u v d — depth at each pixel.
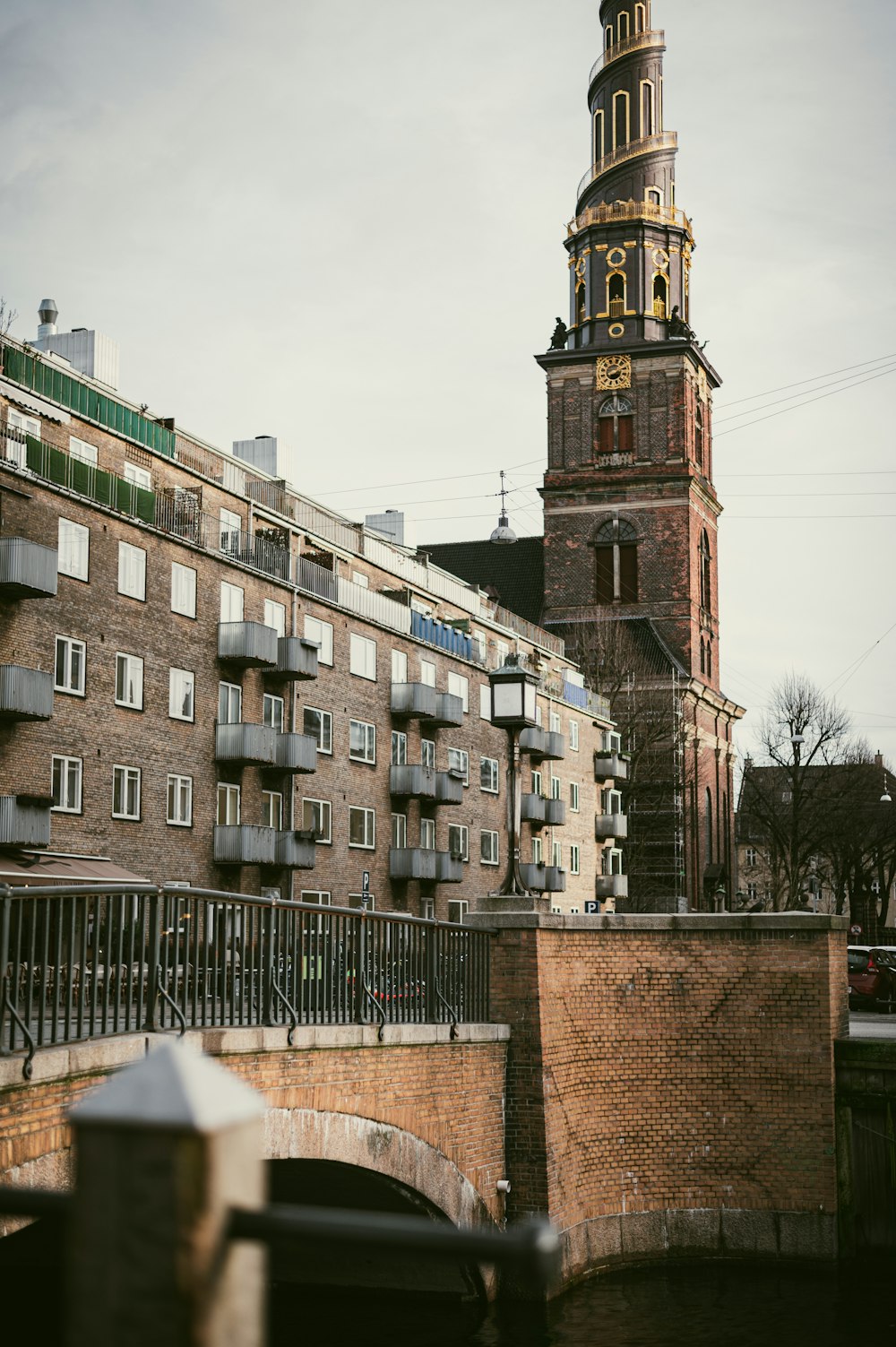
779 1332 18.75
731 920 22.92
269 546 51.50
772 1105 22.52
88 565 40.62
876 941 90.25
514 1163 20.22
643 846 94.38
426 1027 17.61
